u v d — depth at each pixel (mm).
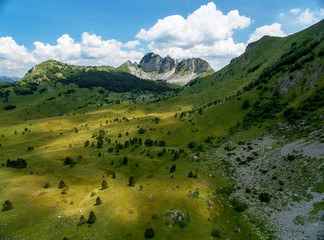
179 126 171625
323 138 66438
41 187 75250
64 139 192125
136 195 67312
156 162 107812
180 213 52750
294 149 72875
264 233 45281
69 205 60562
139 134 182250
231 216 54844
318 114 89688
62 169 104125
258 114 142125
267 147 89500
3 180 77188
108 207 56781
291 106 119125
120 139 177625
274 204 53656
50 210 55969
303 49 185125
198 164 97000
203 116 180875
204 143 135750
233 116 164625
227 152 104938
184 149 126938
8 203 54531
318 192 48188
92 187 78312
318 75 126500
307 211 44969
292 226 43312
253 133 116750
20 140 199375
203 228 49312
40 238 43562
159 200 62375
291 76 144875
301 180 56062
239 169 81188
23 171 94812
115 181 85250
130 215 53531
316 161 58250
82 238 43531
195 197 64375
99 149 152250
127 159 110562
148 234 45719
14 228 46344
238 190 67500
